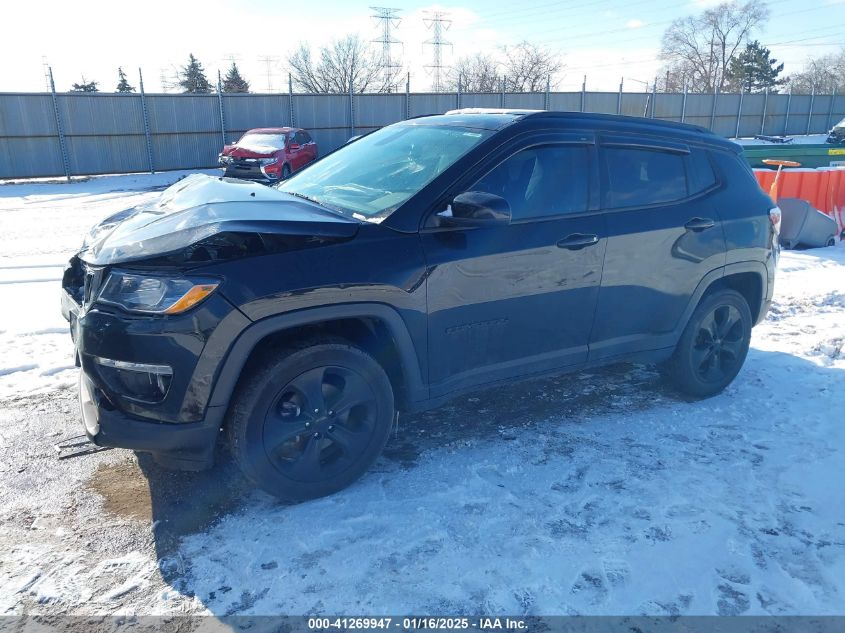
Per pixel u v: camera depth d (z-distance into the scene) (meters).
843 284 7.52
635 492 3.35
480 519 3.10
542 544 2.93
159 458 3.01
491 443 3.86
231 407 2.97
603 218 3.79
